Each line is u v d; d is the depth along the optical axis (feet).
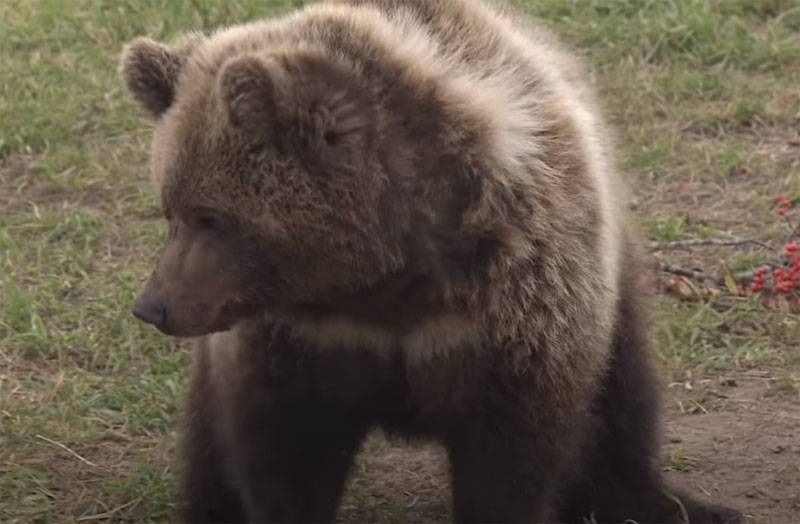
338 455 28.91
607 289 27.86
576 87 30.50
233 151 24.44
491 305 26.13
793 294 43.24
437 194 25.54
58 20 62.85
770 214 49.34
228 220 24.75
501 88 26.50
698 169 52.47
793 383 38.91
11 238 47.44
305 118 24.08
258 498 28.45
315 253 24.85
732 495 33.94
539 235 26.18
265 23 26.91
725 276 43.96
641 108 56.44
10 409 37.42
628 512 32.73
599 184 27.91
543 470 27.68
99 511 33.42
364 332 26.73
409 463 36.04
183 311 24.99
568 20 62.13
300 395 27.63
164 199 25.18
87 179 51.90
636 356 31.53
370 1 27.66
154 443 36.73
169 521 33.17
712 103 57.21
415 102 25.38
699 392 39.04
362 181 24.61
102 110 56.54
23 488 33.91
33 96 57.47
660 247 46.96
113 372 40.32
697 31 60.75
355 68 25.21
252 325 26.96
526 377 26.78
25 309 42.52
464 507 28.17
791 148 54.19
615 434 31.78
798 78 58.59
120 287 44.39
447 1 27.63
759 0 63.36
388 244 25.12
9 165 53.31
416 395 27.48
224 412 28.37
